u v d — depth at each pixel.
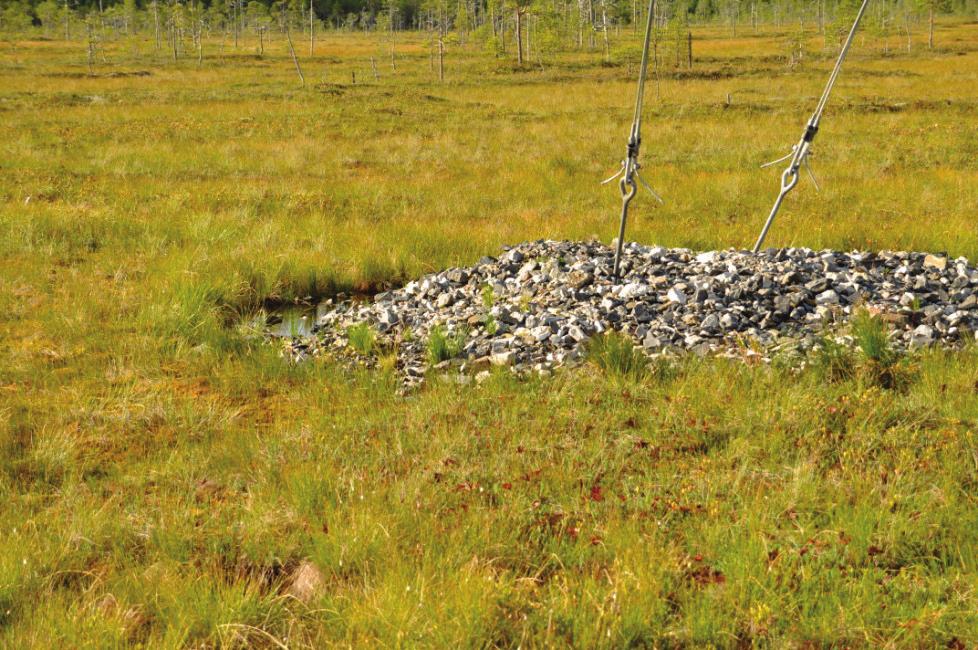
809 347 7.58
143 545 4.67
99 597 4.16
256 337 8.90
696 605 3.90
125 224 13.66
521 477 5.27
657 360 7.37
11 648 3.69
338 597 4.03
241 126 27.33
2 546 4.46
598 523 4.68
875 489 4.82
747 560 4.13
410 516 4.76
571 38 75.81
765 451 5.59
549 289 9.44
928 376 6.69
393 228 13.48
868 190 16.59
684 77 47.31
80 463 5.77
